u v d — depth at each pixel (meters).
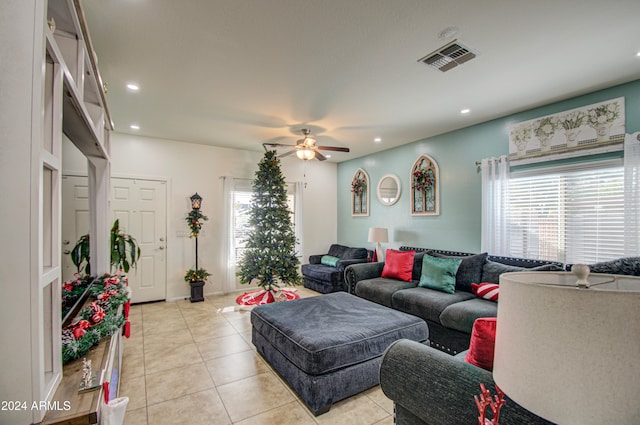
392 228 5.43
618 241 2.89
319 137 4.71
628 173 2.77
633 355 0.54
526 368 0.64
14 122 0.82
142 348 3.15
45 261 1.05
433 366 1.29
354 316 2.74
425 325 2.68
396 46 2.24
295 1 1.76
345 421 2.04
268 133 4.52
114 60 2.42
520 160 3.57
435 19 1.93
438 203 4.56
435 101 3.27
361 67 2.55
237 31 2.06
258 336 2.96
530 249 3.53
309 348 2.12
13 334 0.81
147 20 1.93
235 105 3.39
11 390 0.81
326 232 6.74
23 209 0.82
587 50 2.28
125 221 4.66
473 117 3.79
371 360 2.34
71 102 1.33
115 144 4.58
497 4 1.79
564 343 0.59
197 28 2.02
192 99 3.22
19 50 0.82
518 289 0.68
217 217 5.41
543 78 2.74
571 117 3.15
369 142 5.03
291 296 5.23
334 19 1.93
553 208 3.35
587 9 1.82
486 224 3.87
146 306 4.65
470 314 2.79
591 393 0.56
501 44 2.21
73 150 4.00
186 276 4.91
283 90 2.99
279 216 4.88
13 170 0.81
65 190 3.95
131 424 2.00
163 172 4.93
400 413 1.45
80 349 1.32
